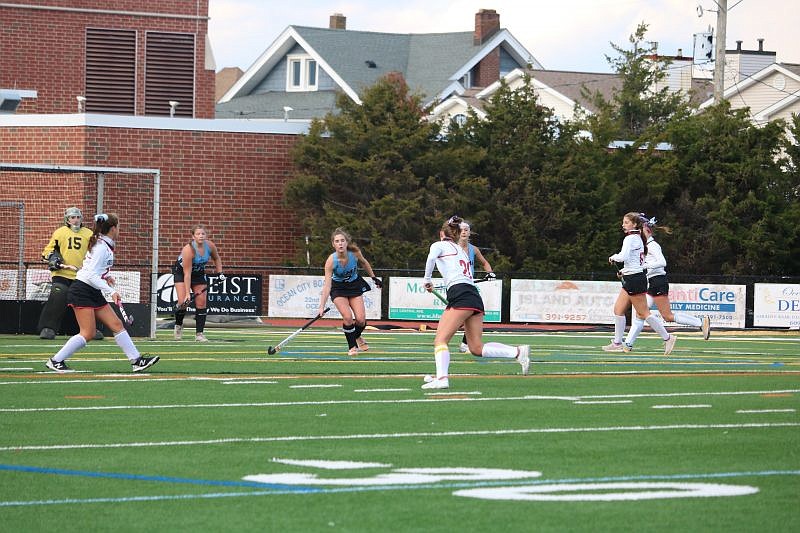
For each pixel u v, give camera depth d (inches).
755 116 5634.8
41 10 3882.9
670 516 724.7
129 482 826.2
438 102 3740.2
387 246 3282.5
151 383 1444.4
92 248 1540.4
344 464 895.1
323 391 1370.6
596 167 3686.0
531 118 3636.8
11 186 3395.7
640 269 2028.8
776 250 3577.8
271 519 716.0
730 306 3112.7
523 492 794.2
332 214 3361.2
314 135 3503.9
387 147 3452.3
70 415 1155.3
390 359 1835.6
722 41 4067.4
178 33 3996.1
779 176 3774.6
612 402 1285.7
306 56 6151.6
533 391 1386.6
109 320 1560.0
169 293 3016.7
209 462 902.4
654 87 5895.7
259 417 1147.3
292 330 2805.1
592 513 731.4
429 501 764.6
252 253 3523.6
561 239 3555.6
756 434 1052.5
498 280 3063.5
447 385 1393.9
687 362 1886.1
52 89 3895.2
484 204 3481.8
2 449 958.4
